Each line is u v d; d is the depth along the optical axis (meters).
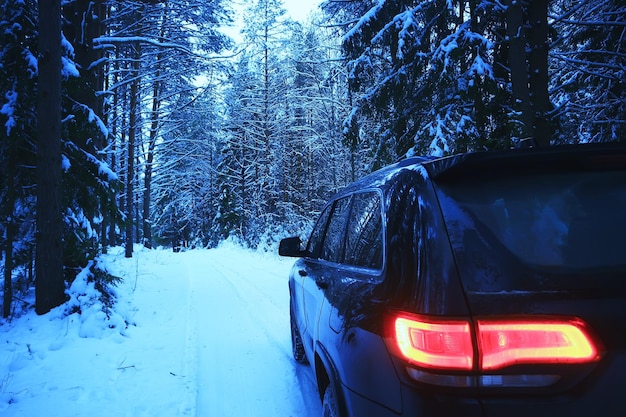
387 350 1.74
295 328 4.87
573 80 10.50
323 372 2.87
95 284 7.10
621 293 1.50
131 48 19.14
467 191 1.86
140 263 16.42
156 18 16.48
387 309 1.81
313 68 29.45
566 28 11.57
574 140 11.08
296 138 30.47
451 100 9.79
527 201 1.78
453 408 1.47
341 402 2.23
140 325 6.88
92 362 5.08
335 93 26.38
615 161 1.83
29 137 7.25
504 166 1.89
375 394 1.80
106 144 8.41
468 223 1.73
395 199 2.22
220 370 4.80
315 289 3.35
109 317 6.40
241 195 33.75
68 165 7.18
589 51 9.39
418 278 1.72
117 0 12.64
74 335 5.95
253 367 4.87
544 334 1.46
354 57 11.50
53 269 6.70
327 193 31.33
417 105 10.72
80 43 8.54
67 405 3.95
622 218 1.69
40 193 6.63
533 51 8.88
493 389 1.46
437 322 1.55
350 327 2.12
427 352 1.56
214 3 17.22
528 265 1.60
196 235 44.03
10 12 7.06
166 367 4.93
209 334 6.31
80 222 7.68
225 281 12.02
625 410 1.39
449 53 8.94
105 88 19.80
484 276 1.59
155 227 46.75
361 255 2.57
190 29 17.84
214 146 38.59
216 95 31.50
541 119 8.66
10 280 6.93
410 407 1.57
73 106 7.65
